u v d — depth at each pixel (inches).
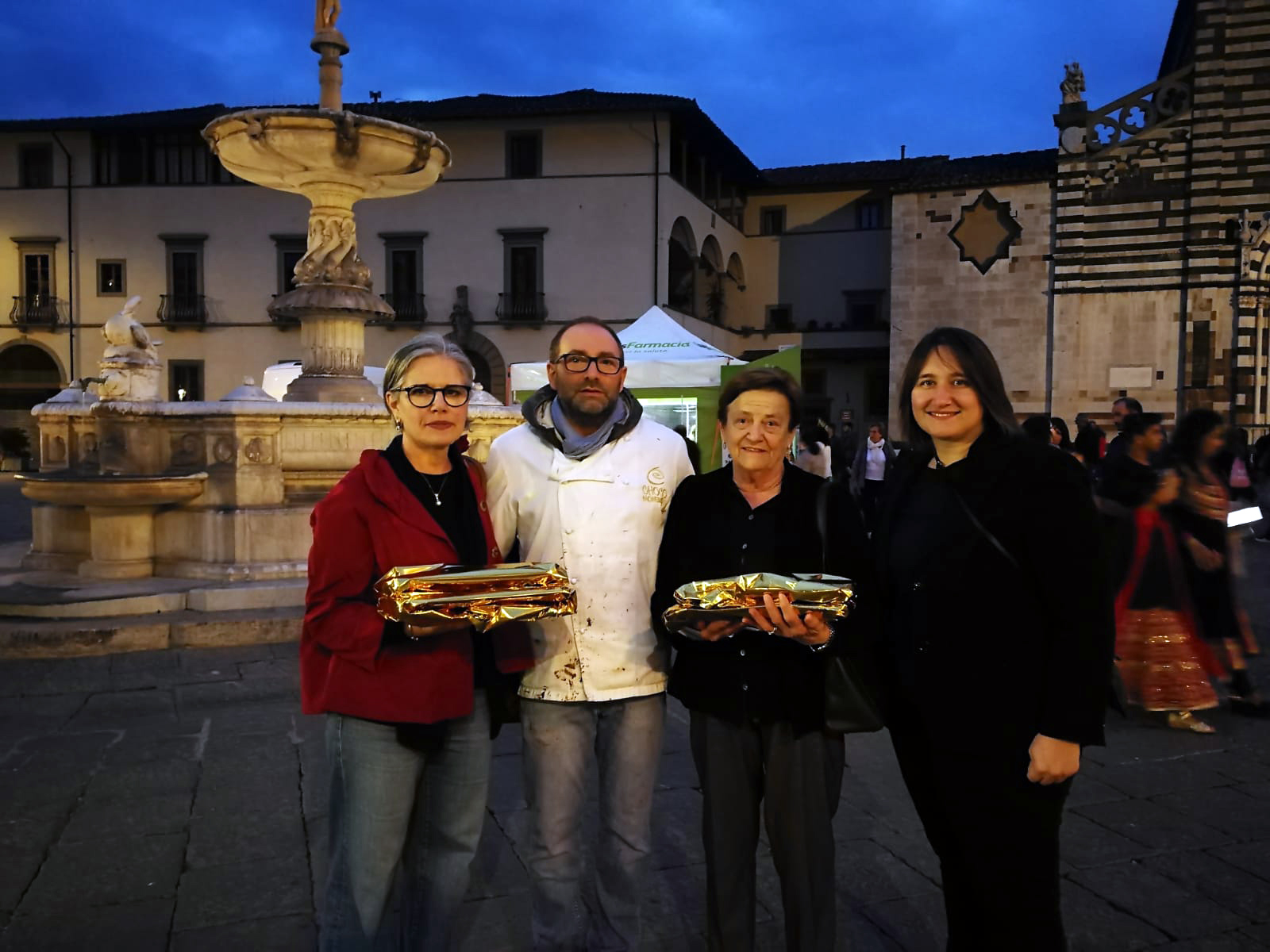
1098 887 138.4
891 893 136.4
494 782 175.2
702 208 1453.0
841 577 95.3
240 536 290.2
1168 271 934.4
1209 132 906.7
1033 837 89.9
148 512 300.8
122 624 256.2
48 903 129.6
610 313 1334.9
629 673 105.9
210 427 296.0
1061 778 87.3
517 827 156.3
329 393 356.5
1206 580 225.3
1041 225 1012.5
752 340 1660.9
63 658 249.8
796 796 100.9
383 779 96.5
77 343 1427.2
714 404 517.3
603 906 108.9
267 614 268.2
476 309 1364.4
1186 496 221.5
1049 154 1092.5
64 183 1418.6
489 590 90.3
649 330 556.4
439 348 98.8
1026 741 89.7
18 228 1425.9
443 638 96.5
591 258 1338.6
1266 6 887.1
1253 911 131.8
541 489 107.0
